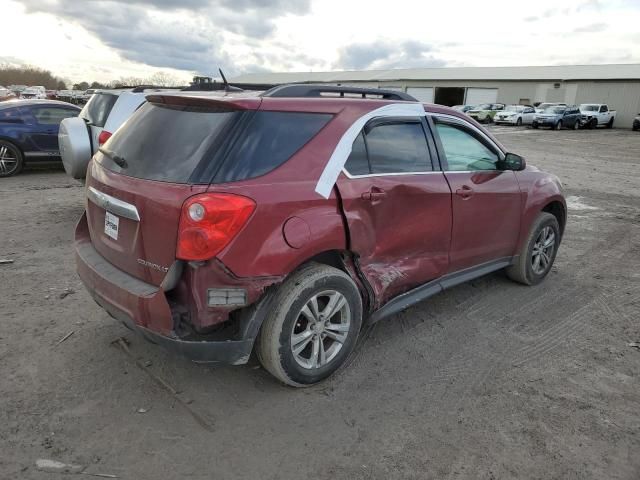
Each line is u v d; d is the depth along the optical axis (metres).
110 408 2.99
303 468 2.59
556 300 4.80
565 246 6.65
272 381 3.32
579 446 2.80
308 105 3.16
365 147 3.37
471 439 2.83
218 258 2.67
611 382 3.44
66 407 2.98
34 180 9.97
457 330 4.12
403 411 3.07
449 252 4.02
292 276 3.03
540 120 34.94
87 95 41.66
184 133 2.93
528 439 2.85
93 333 3.84
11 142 10.02
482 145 4.39
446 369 3.54
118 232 3.05
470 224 4.13
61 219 7.02
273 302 2.95
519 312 4.50
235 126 2.84
